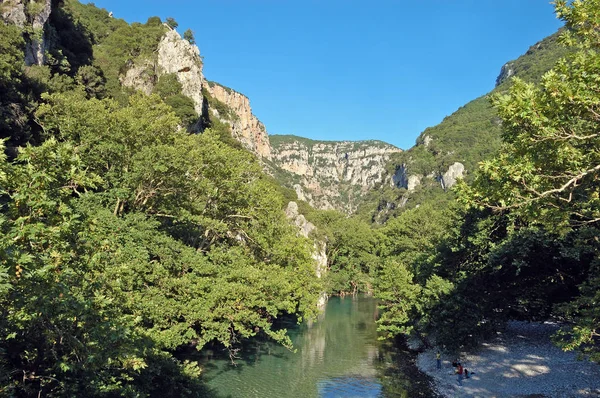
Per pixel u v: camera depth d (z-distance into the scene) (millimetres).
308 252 48188
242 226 38031
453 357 32031
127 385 13047
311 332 46375
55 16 68625
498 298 33906
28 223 8172
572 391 22844
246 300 26312
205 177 34000
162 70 91875
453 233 36969
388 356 35656
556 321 39750
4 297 8516
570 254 23812
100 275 11453
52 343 10672
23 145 37781
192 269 27547
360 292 90125
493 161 13508
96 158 29141
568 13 13086
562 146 12703
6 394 9281
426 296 34406
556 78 12141
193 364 21562
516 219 30234
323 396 25500
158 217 34062
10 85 38000
